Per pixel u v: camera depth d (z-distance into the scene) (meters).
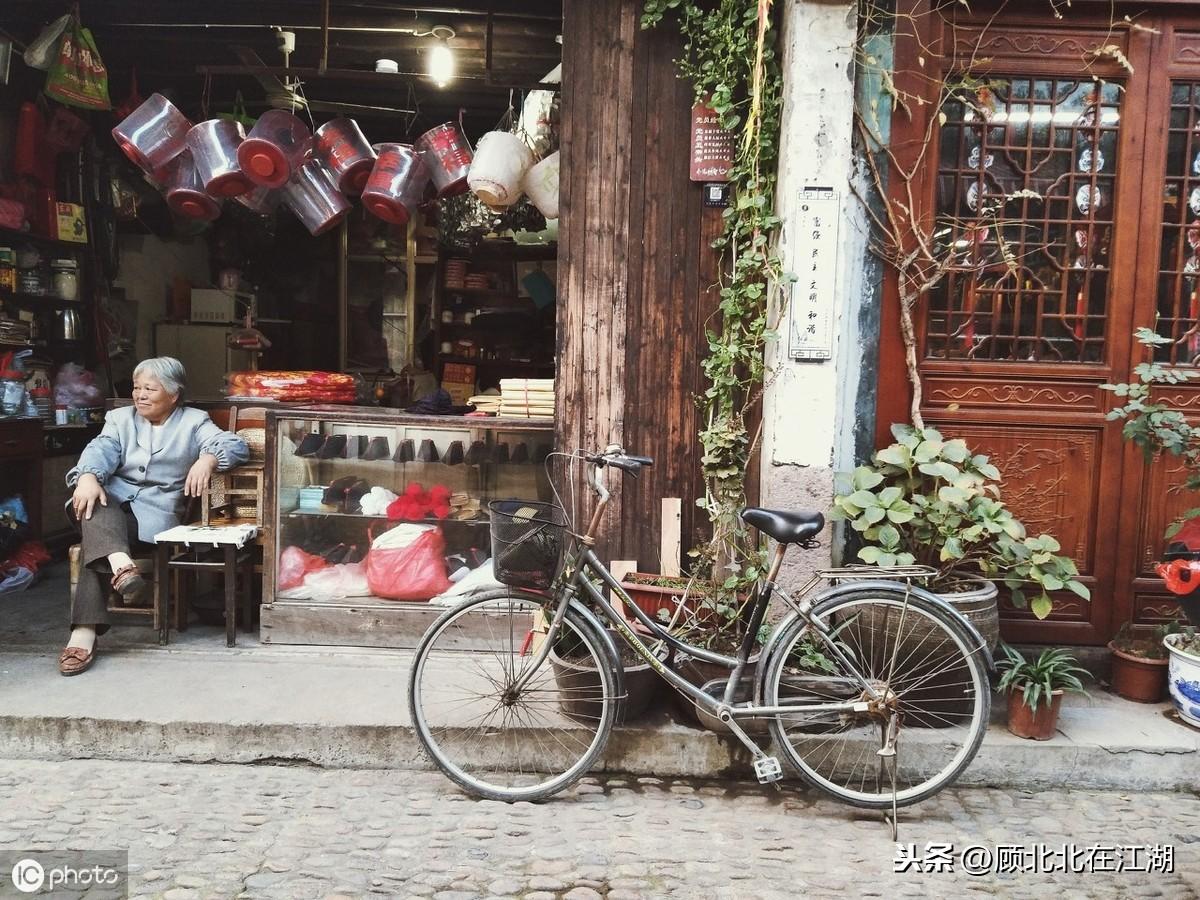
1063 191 4.14
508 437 4.48
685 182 4.20
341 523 4.55
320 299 8.76
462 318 8.52
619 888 2.72
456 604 3.35
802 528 3.19
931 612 3.28
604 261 4.22
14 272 5.82
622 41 4.14
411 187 4.86
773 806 3.31
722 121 4.05
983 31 4.04
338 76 5.50
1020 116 4.12
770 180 4.04
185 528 4.34
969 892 2.75
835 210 3.88
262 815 3.13
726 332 4.12
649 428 4.28
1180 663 3.64
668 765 3.53
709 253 4.21
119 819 3.08
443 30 5.62
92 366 6.69
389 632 4.36
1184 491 4.14
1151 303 4.12
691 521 4.31
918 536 3.75
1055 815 3.29
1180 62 4.05
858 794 3.24
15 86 5.88
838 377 4.05
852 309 4.07
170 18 5.66
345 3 5.37
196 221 7.35
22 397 5.67
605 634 3.29
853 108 3.92
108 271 6.73
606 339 4.25
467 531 4.53
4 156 5.84
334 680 3.96
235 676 3.98
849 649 3.36
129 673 3.99
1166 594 4.16
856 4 3.82
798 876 2.82
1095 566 4.16
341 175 4.94
